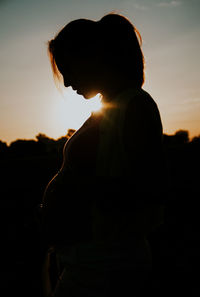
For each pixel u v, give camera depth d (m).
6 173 21.02
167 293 3.10
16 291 3.40
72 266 1.29
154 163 1.15
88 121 1.37
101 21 1.34
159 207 1.27
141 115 1.18
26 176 19.38
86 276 1.26
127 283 1.24
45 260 1.54
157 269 3.74
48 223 1.42
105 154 1.21
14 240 5.28
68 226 1.29
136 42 1.36
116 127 1.20
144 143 1.15
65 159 1.39
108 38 1.31
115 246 1.23
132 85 1.35
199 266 3.69
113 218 1.21
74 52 1.34
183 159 20.66
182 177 13.34
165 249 4.49
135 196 1.17
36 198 10.51
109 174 1.20
